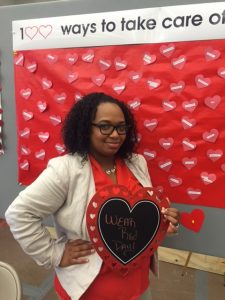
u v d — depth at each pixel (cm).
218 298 209
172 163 124
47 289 219
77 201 97
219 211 122
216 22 108
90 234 97
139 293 110
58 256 102
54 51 131
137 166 111
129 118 107
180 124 120
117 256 100
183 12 111
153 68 119
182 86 117
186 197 125
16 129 146
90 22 123
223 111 114
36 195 95
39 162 144
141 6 116
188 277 231
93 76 127
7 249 268
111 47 122
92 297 105
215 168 119
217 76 112
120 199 99
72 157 100
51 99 135
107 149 99
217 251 126
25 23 133
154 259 113
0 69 143
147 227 102
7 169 153
